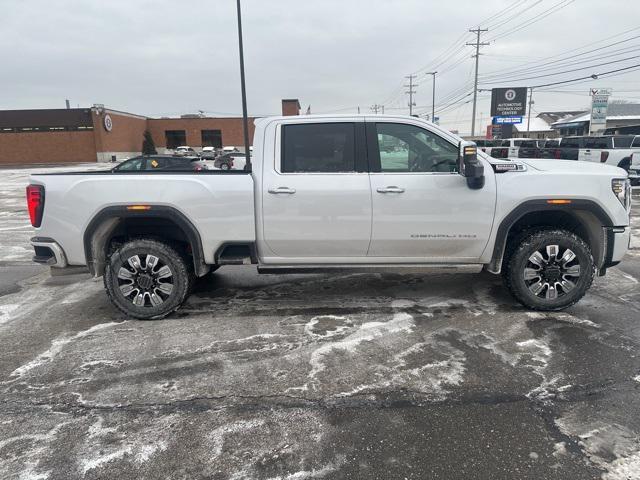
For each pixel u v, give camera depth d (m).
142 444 2.77
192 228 4.44
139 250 4.50
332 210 4.40
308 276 6.02
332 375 3.52
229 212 4.43
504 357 3.77
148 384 3.44
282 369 3.62
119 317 4.74
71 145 50.97
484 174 4.41
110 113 52.47
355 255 4.61
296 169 4.47
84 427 2.94
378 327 4.38
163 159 15.80
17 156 50.97
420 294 5.28
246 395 3.27
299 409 3.10
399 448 2.71
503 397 3.21
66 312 4.91
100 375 3.57
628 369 3.57
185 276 4.58
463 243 4.52
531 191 4.39
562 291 4.61
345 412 3.06
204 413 3.07
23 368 3.70
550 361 3.69
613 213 4.44
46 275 6.42
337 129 4.46
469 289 5.42
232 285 5.69
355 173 4.43
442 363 3.68
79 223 4.43
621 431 2.84
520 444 2.73
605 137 17.94
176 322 4.58
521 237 4.60
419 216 4.42
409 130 4.45
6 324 4.59
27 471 2.56
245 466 2.58
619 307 4.84
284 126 4.48
